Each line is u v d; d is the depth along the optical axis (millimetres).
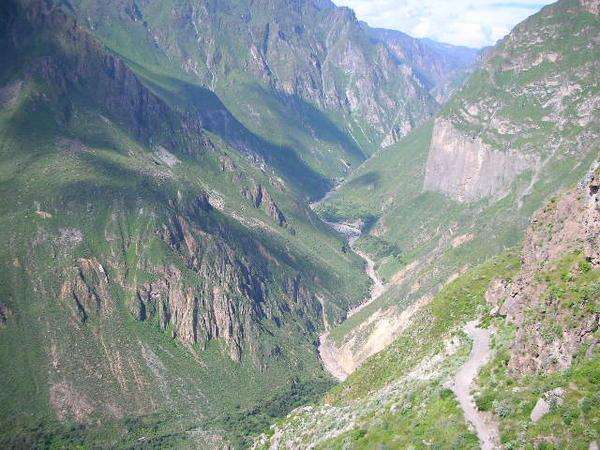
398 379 147375
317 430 154250
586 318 96750
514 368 105500
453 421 101812
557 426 86250
